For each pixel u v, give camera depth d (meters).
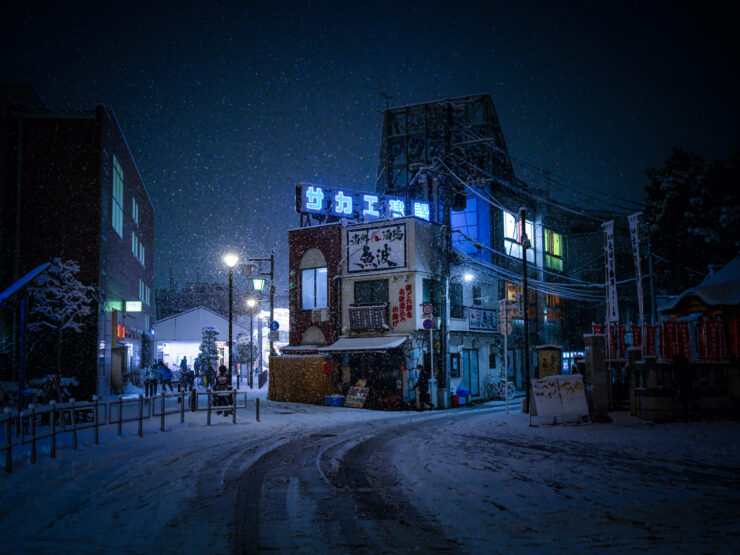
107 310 32.47
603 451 12.90
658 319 31.97
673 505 8.03
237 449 13.94
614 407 21.95
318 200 33.38
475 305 35.47
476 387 33.44
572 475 10.23
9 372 27.89
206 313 65.88
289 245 33.19
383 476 10.58
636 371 19.39
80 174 30.03
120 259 36.91
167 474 10.66
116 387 35.06
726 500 8.30
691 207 27.89
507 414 22.12
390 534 6.86
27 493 9.08
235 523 7.35
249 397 34.19
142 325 48.62
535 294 42.72
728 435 14.95
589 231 48.84
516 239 41.31
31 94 31.55
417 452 13.34
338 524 7.31
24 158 29.75
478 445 14.23
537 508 7.98
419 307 28.97
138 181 45.31
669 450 12.85
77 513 7.85
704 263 35.50
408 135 45.62
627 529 6.91
